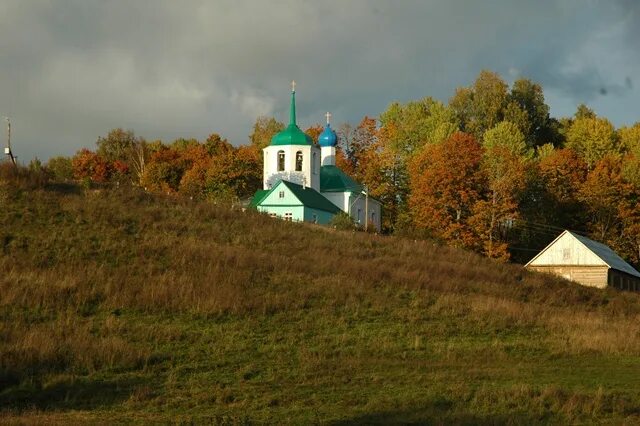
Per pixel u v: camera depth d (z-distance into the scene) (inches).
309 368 1365.7
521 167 4192.9
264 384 1257.4
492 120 5516.7
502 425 1030.4
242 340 1553.9
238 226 2726.4
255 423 1023.0
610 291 2908.5
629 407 1149.7
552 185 4554.6
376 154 4896.7
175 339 1523.1
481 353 1573.6
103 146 6048.2
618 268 3412.9
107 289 1768.0
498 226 4170.8
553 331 1839.3
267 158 4001.0
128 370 1306.6
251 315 1745.8
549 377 1379.2
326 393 1202.6
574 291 2669.8
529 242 4448.8
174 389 1205.1
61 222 2393.0
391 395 1194.6
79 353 1325.0
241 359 1419.8
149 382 1242.0
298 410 1095.6
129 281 1852.9
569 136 5324.8
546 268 3440.0
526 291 2465.6
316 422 1032.8
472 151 4069.9
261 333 1622.8
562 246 3432.6
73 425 986.1
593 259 3373.5
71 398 1137.4
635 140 5221.5
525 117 5565.9
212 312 1715.1
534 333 1815.9
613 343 1680.6
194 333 1571.1
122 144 6063.0
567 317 2017.7
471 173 4082.2
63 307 1673.2
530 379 1352.1
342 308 1872.5
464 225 3969.0
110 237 2301.9
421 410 1102.4
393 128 5201.8
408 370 1380.4
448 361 1480.1
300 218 3617.1
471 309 1966.0
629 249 4375.0
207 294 1802.4
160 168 4849.9
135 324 1609.3
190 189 4419.3
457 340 1692.9
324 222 3784.5
